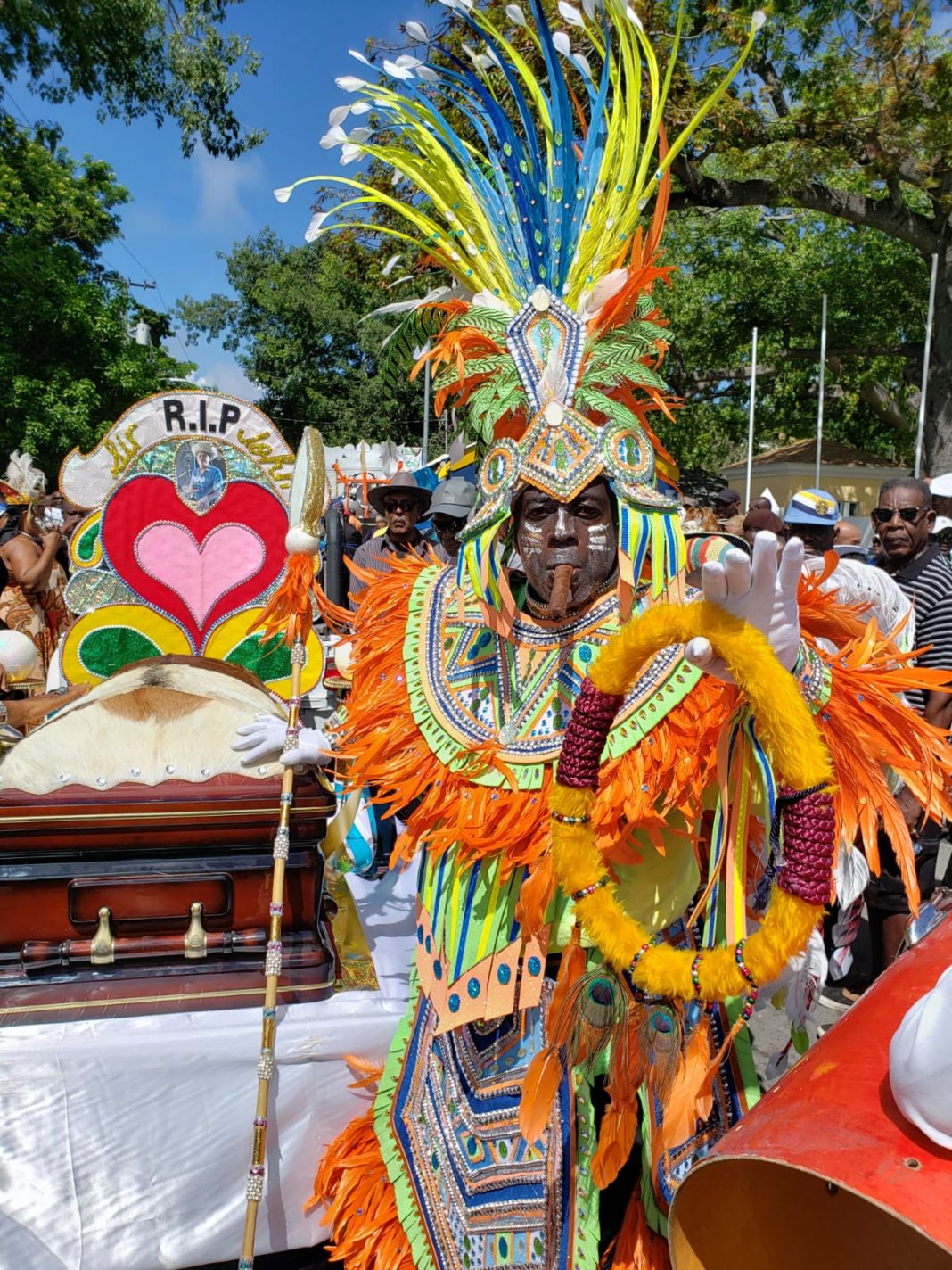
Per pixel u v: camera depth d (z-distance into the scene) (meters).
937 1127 0.85
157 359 20.67
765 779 1.29
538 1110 1.42
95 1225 1.72
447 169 1.76
